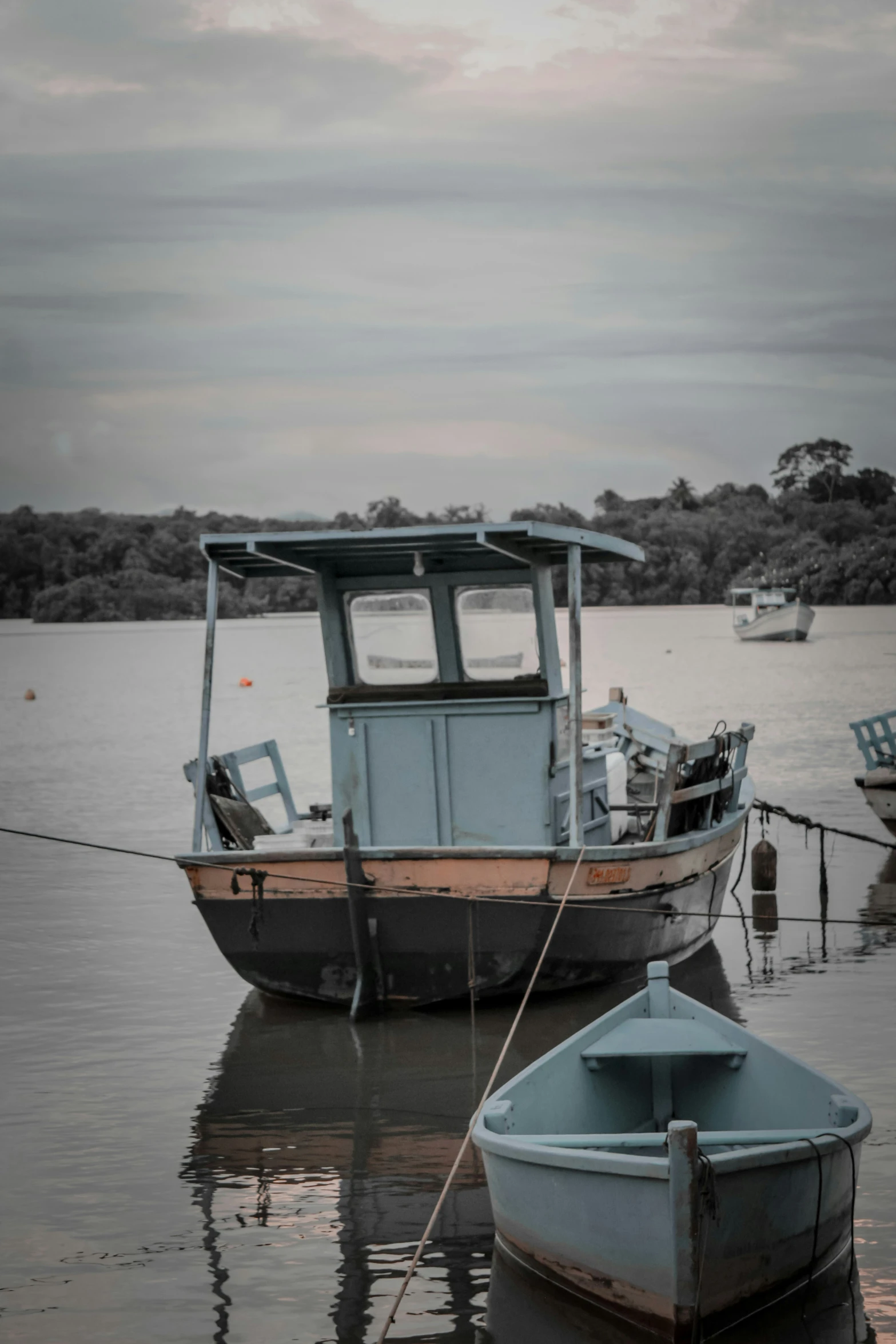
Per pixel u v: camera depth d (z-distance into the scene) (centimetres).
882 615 16012
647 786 1817
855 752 3362
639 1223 659
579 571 1259
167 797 2864
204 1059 1145
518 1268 746
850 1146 720
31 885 1903
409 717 1334
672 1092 898
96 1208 849
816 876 1845
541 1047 1159
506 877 1189
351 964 1246
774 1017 1207
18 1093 1063
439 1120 998
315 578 1348
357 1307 723
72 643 13525
